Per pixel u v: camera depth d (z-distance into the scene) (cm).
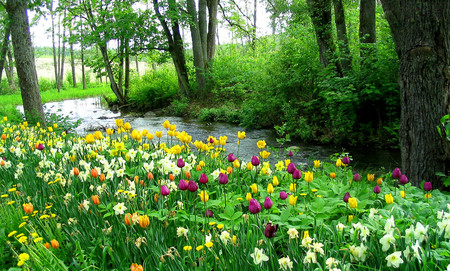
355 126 1012
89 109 2334
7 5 1060
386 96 926
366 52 964
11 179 430
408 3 428
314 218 271
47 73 6450
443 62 416
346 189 346
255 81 1395
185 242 254
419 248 193
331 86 984
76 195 338
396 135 902
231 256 218
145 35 1941
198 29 1958
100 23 1994
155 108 2172
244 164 425
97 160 428
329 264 191
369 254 200
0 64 1577
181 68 2055
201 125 1472
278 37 1309
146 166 371
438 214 238
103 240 262
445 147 419
